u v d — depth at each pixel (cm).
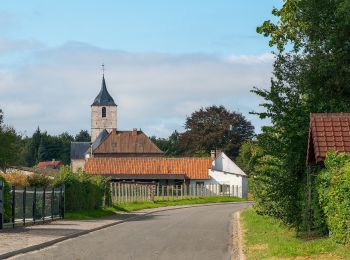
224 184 10200
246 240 2436
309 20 2845
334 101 2786
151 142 13088
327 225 2080
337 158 1870
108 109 16300
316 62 2908
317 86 2923
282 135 2530
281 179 2514
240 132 12494
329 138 2128
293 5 2456
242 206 6994
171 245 2297
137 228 3291
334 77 2883
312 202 2209
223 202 8569
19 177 3759
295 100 2602
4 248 2019
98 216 4303
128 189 6412
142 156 12925
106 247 2198
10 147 7056
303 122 2522
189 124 12669
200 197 8881
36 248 2142
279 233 2598
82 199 4362
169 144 18488
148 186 7194
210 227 3397
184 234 2869
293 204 2512
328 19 2859
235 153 12362
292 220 2525
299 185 2495
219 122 12481
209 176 10231
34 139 19875
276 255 1752
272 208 2658
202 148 12400
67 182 4138
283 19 2498
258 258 1761
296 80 2919
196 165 10388
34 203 3341
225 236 2767
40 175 3934
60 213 3844
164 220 4112
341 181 1741
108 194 5297
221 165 10544
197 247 2230
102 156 12925
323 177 1956
